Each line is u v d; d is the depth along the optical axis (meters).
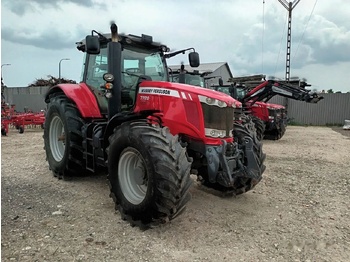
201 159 3.63
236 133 3.86
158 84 3.71
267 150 8.47
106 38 4.23
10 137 10.10
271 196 4.30
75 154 4.59
